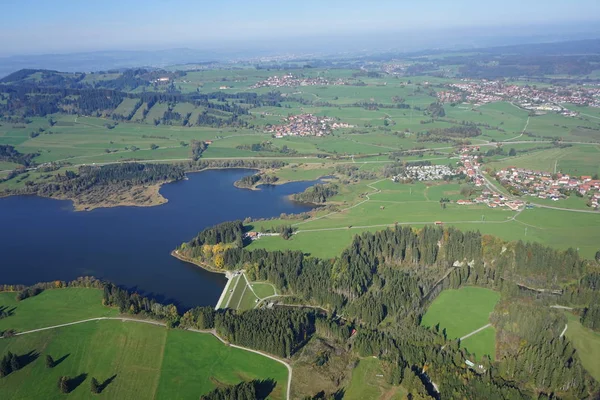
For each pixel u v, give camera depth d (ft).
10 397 612.70
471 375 620.08
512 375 631.97
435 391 612.70
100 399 606.14
